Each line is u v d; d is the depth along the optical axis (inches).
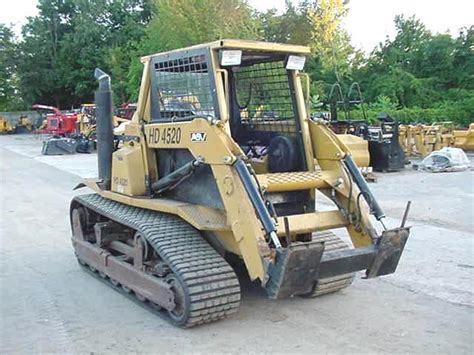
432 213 400.5
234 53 205.9
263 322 209.6
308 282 182.7
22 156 960.9
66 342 194.7
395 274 264.8
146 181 241.4
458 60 1389.0
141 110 247.4
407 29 1482.5
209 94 210.4
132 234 255.6
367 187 213.3
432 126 792.9
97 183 275.7
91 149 1006.4
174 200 230.7
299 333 199.8
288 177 209.8
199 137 205.0
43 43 1951.3
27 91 1955.0
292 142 227.3
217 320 208.1
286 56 224.1
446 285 249.8
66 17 2001.7
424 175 598.9
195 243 210.8
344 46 1266.0
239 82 250.7
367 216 211.6
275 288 177.6
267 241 183.2
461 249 306.7
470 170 631.2
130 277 231.1
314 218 210.7
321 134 224.5
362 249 196.1
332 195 221.1
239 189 189.3
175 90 228.7
